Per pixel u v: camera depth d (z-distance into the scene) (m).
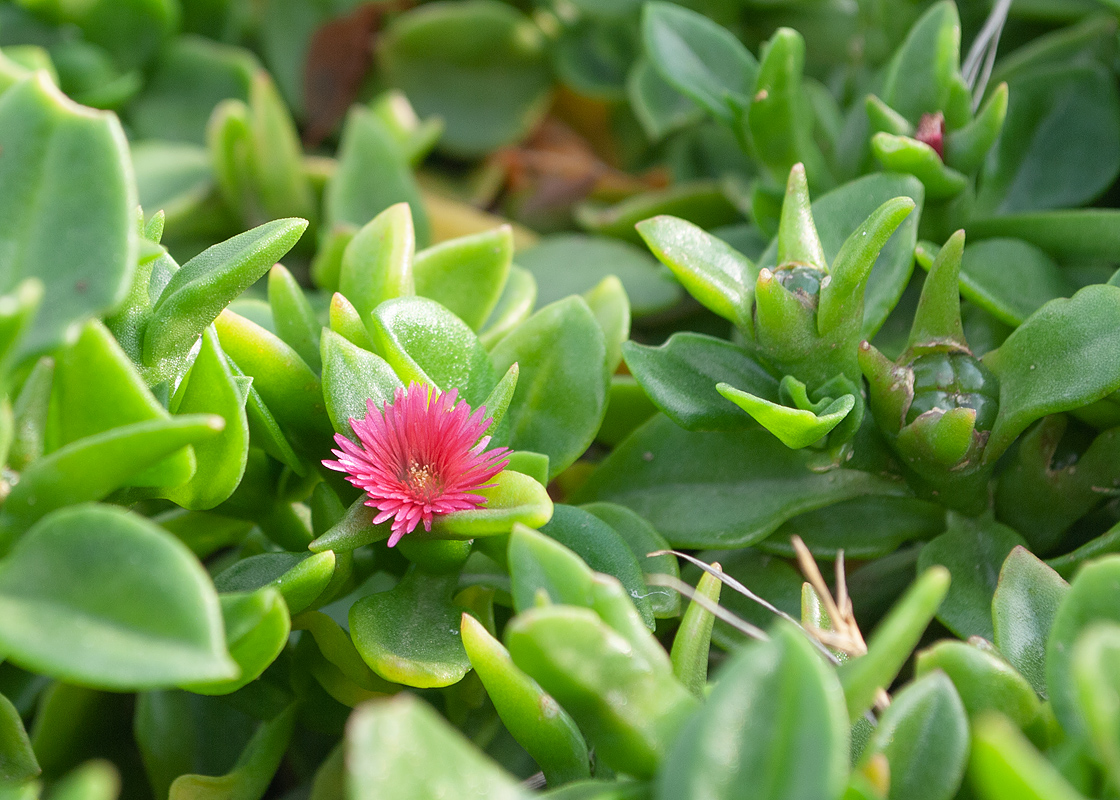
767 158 0.26
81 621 0.20
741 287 0.24
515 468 0.23
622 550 0.23
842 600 0.23
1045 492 0.24
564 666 0.20
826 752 0.19
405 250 0.24
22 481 0.21
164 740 0.24
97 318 0.22
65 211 0.20
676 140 0.32
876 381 0.23
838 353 0.23
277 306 0.24
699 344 0.24
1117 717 0.19
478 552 0.24
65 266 0.20
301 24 0.35
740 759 0.19
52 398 0.21
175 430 0.20
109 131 0.21
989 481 0.25
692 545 0.24
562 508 0.23
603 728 0.20
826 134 0.28
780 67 0.25
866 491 0.24
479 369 0.24
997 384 0.23
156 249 0.22
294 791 0.24
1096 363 0.23
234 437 0.22
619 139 0.35
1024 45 0.30
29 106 0.21
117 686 0.20
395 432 0.22
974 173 0.26
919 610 0.20
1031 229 0.25
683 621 0.22
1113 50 0.28
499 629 0.24
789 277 0.23
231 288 0.22
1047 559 0.25
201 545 0.25
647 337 0.29
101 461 0.21
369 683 0.23
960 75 0.25
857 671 0.20
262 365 0.23
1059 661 0.21
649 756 0.20
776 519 0.24
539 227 0.33
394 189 0.29
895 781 0.21
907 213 0.22
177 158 0.31
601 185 0.33
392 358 0.23
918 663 0.21
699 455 0.25
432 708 0.24
